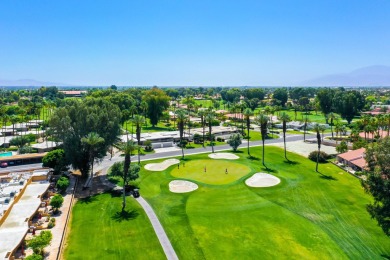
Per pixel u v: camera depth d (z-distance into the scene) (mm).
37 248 40969
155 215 56312
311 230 50188
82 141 70938
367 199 63844
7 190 63125
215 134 142750
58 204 55906
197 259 42094
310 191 68312
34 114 172500
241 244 45844
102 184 74188
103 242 46469
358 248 44969
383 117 107250
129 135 134500
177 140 126812
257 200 62875
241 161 93375
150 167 87438
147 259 42094
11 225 46375
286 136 142750
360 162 84938
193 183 73500
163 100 165750
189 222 53156
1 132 134000
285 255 42938
